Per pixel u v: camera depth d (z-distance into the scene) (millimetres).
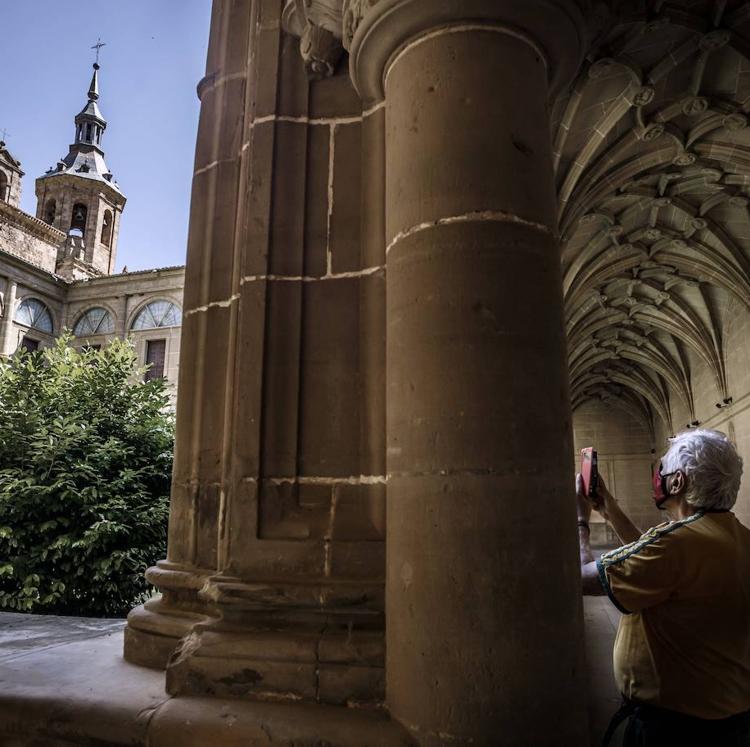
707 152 9391
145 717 1726
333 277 2232
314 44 2305
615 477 26125
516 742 1382
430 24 1788
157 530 7383
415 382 1604
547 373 1598
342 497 2062
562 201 9109
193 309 2613
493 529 1467
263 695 1762
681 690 1350
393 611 1588
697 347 17141
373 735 1514
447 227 1645
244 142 2520
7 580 6953
